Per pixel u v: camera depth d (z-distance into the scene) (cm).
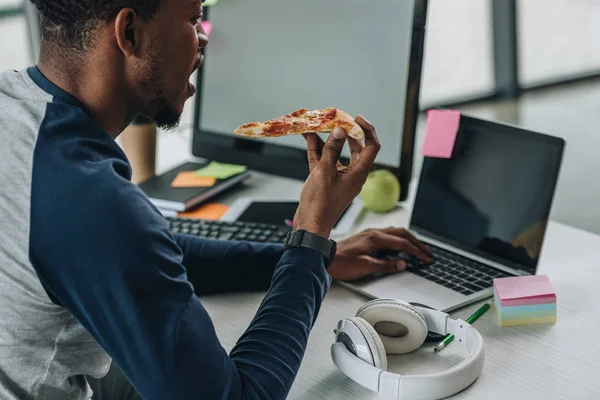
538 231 126
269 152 172
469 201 138
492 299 121
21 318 85
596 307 117
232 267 126
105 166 83
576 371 100
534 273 126
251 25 169
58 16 86
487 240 134
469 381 96
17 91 90
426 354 106
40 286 83
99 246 79
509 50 479
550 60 522
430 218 144
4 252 82
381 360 97
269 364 89
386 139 155
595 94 484
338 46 157
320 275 98
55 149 83
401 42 149
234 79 173
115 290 80
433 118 143
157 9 87
